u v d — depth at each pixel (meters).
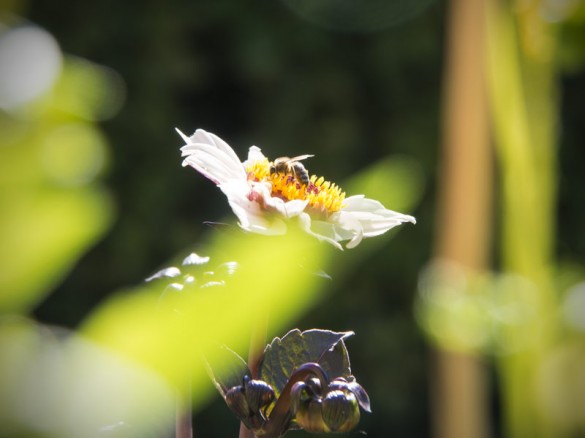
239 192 0.71
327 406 0.67
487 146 1.38
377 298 2.16
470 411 1.35
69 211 0.38
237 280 0.44
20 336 0.36
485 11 1.25
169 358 0.38
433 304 1.26
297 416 0.68
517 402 1.22
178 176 2.10
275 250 0.43
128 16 2.06
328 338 0.71
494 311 1.23
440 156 2.13
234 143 2.16
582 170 2.23
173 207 2.10
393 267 2.15
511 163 1.24
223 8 2.10
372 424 2.18
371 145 2.18
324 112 2.16
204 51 2.13
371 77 2.18
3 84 0.35
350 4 2.15
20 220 0.38
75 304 2.04
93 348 0.36
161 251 2.09
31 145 0.37
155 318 0.38
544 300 1.22
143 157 2.08
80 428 0.34
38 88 0.36
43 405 0.34
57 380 0.35
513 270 1.25
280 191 0.74
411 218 0.75
